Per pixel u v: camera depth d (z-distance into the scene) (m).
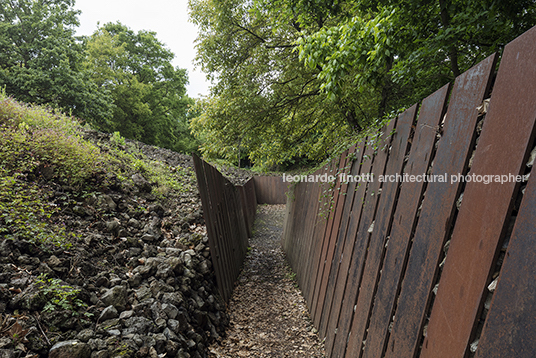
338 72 3.92
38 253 2.78
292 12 5.89
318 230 4.92
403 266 1.96
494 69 1.35
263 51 8.37
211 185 5.23
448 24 3.44
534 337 0.92
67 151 4.66
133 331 2.44
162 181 6.52
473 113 1.45
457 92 1.61
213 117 9.16
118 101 24.95
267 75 8.52
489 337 1.12
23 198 3.39
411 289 1.78
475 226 1.31
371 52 3.68
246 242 9.45
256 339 3.82
